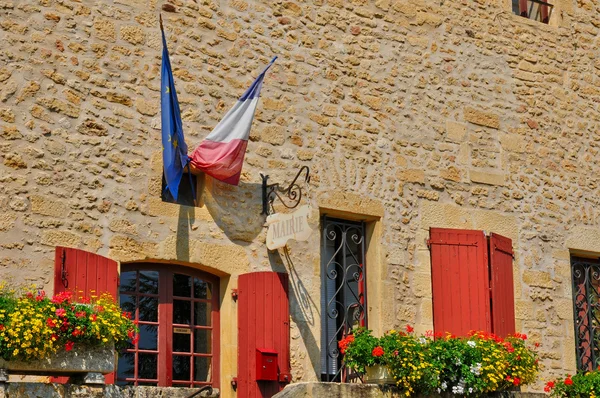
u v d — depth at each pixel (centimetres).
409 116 1207
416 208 1186
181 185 1069
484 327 1158
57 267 943
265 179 1093
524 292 1238
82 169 1002
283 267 1088
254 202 1085
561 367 1243
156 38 1071
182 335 1044
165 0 1083
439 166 1214
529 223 1264
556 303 1259
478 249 1181
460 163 1230
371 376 1020
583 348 1292
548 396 1110
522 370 1087
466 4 1285
